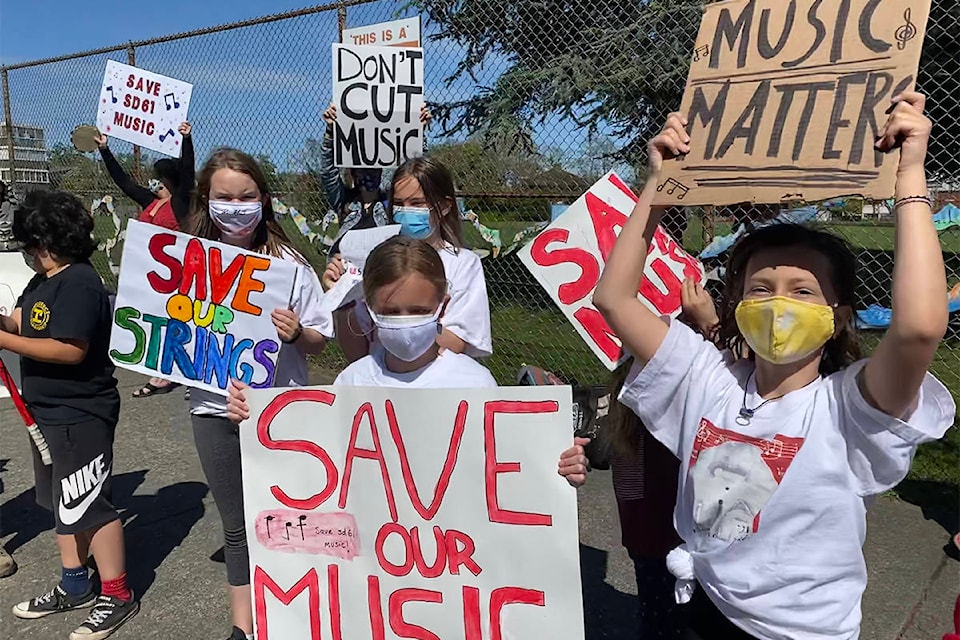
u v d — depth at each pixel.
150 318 2.51
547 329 7.34
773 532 1.43
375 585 1.96
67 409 2.83
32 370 2.86
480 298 2.49
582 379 6.04
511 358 6.59
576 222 2.44
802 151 1.32
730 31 1.44
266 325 2.45
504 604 1.81
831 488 1.39
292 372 2.63
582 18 8.52
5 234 5.59
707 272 4.83
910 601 2.98
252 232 2.61
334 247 3.01
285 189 7.00
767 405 1.49
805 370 1.47
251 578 2.08
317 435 1.99
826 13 1.34
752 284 1.46
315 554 2.01
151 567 3.42
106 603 2.93
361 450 1.94
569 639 1.77
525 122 8.82
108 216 9.37
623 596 3.06
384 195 4.10
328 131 4.11
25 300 2.90
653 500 2.04
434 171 2.54
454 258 2.48
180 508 4.04
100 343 2.91
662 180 1.47
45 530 3.79
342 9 5.91
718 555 1.48
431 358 2.09
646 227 1.54
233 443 2.55
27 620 3.00
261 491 2.06
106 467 2.94
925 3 1.26
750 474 1.45
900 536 3.52
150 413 5.66
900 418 1.30
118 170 6.32
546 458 1.74
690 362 1.59
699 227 6.13
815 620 1.41
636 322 1.59
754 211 1.98
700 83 1.45
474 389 1.79
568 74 8.30
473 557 1.83
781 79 1.36
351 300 2.51
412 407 1.86
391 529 1.92
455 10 8.67
